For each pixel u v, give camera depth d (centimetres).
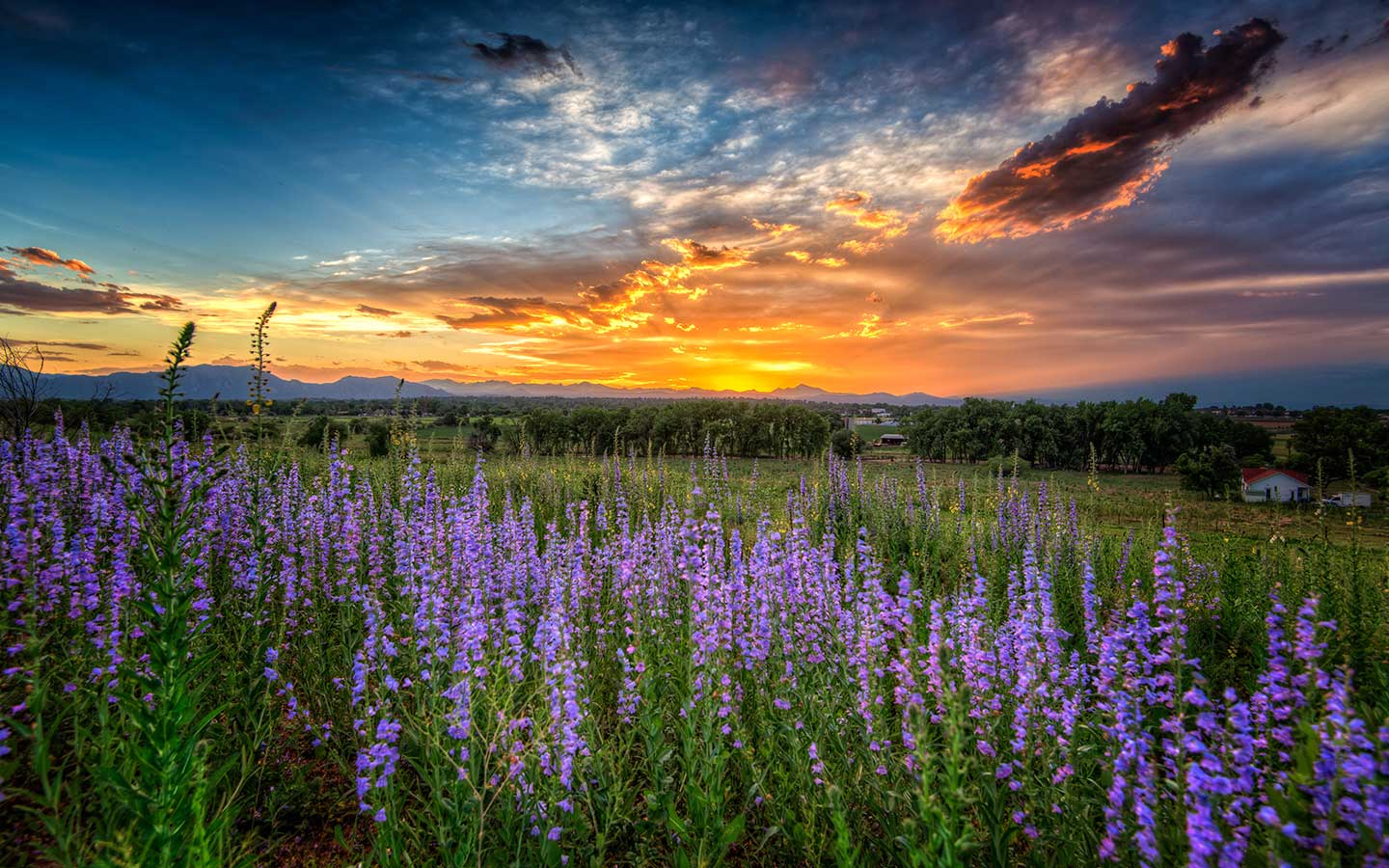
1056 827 396
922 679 472
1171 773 372
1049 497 1395
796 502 1250
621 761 465
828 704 492
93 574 523
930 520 1341
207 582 571
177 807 322
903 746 464
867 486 1688
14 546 493
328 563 701
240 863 359
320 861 427
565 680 410
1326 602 682
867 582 534
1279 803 317
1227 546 1050
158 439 359
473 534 632
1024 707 428
